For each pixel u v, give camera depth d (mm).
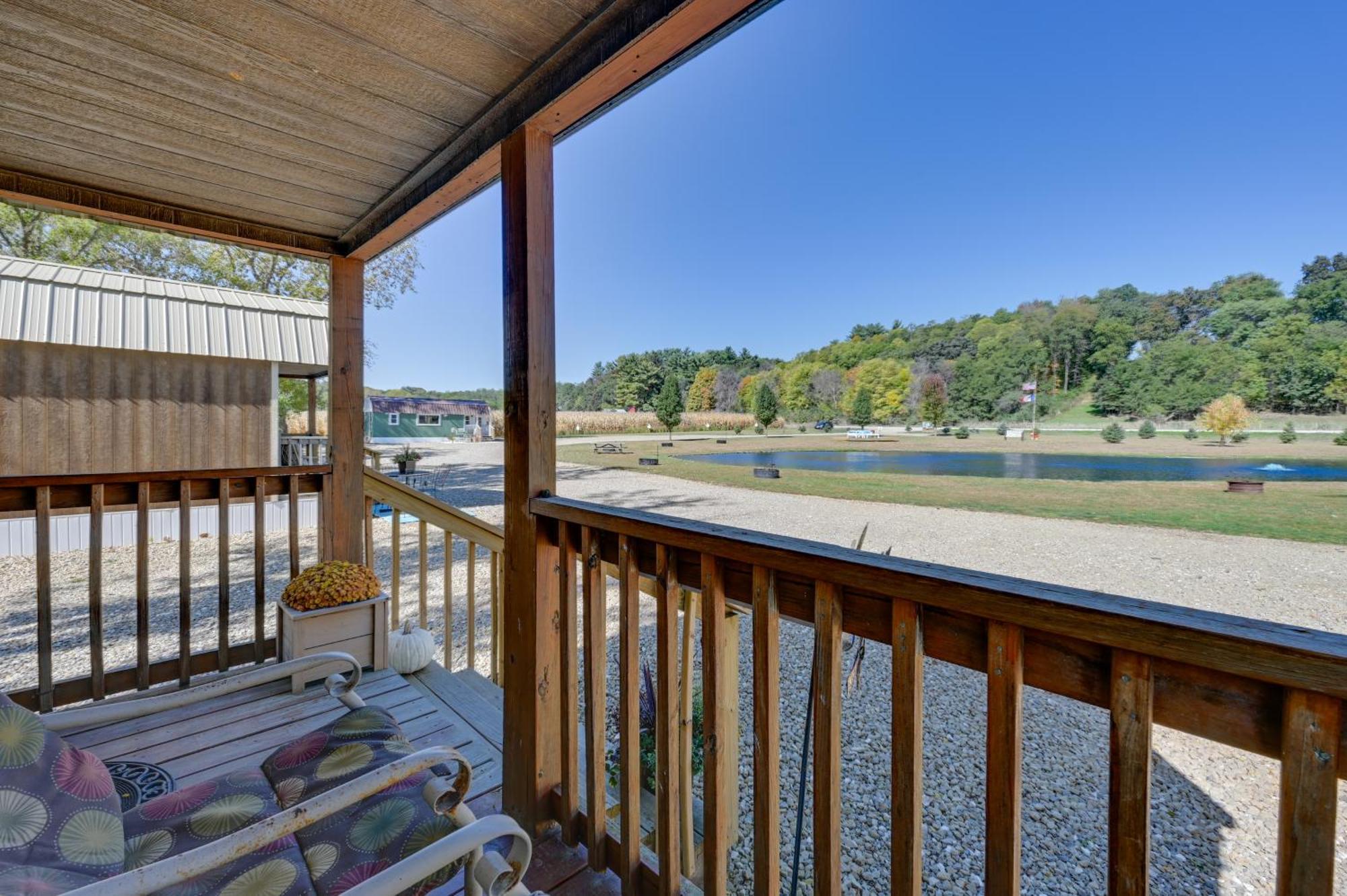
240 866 890
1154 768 2637
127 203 2109
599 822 1272
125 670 1992
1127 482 8547
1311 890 487
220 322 6926
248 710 1900
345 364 2555
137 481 1992
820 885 860
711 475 12867
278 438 7352
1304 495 6668
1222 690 546
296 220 2348
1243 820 2260
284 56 1328
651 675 2508
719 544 987
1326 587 4246
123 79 1426
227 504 2154
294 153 1797
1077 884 1980
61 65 1361
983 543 6105
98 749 1655
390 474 12727
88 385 6141
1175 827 2223
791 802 2445
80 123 1632
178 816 1004
